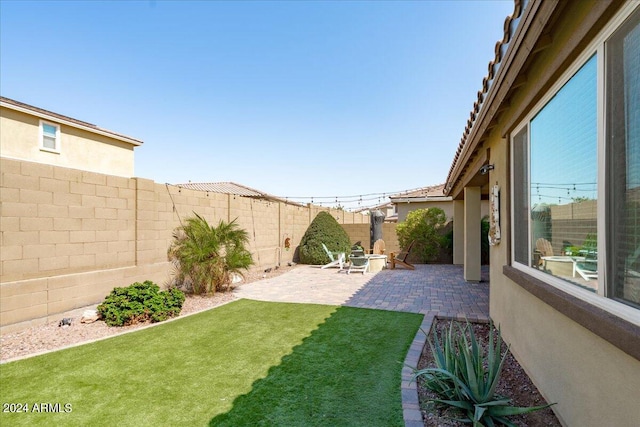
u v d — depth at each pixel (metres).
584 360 2.39
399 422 2.92
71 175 6.38
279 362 4.27
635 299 1.88
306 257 15.21
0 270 5.33
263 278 11.37
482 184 9.76
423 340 4.98
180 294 6.93
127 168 16.11
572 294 2.64
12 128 11.63
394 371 3.96
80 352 4.66
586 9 2.18
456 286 9.64
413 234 15.55
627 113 1.95
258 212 12.84
